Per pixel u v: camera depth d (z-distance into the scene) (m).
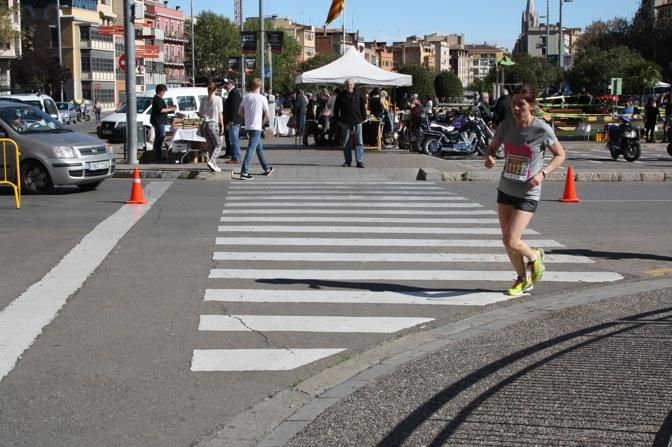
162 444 5.04
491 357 6.58
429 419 5.28
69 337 7.11
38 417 5.43
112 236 11.77
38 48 91.69
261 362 6.59
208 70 134.38
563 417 5.22
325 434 5.12
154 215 13.80
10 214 13.86
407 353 6.86
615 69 59.66
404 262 10.20
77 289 8.72
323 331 7.42
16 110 17.36
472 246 11.22
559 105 48.69
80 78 94.19
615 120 36.12
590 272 9.77
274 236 11.86
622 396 5.58
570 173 15.90
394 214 14.08
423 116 27.34
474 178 20.12
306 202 15.58
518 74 69.12
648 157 27.84
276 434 5.19
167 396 5.83
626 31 77.50
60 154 16.55
